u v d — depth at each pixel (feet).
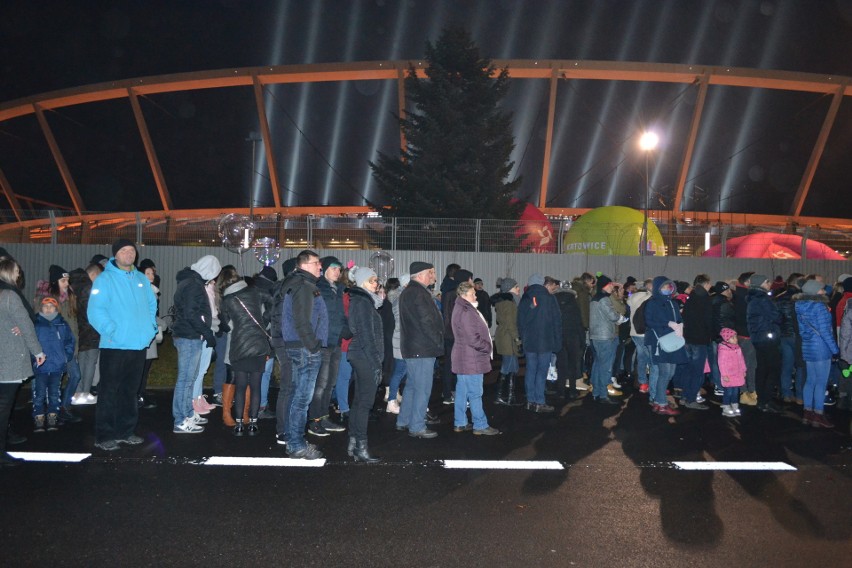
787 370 31.94
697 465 20.42
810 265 62.69
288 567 12.48
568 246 65.26
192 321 23.22
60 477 18.11
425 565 12.67
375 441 23.17
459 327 24.56
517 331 31.73
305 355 20.06
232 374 25.41
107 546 13.37
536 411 29.30
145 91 163.22
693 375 30.27
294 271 20.38
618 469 19.85
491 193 81.35
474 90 84.53
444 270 60.44
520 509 16.03
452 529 14.60
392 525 14.79
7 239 57.93
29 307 19.56
